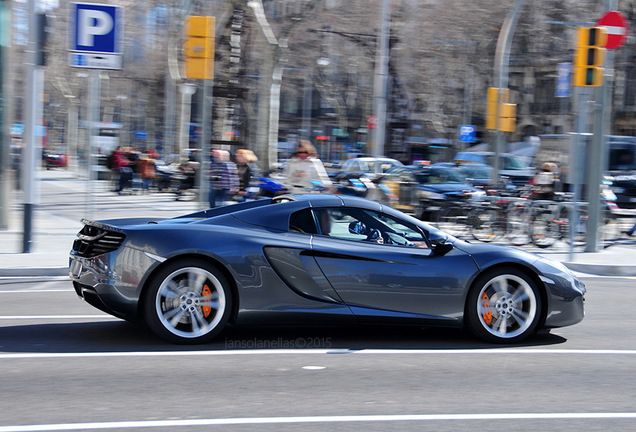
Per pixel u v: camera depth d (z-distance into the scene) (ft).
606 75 71.10
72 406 23.41
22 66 166.20
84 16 53.83
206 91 64.08
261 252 31.40
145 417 22.45
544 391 26.20
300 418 22.59
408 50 196.03
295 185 77.00
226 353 30.45
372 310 32.12
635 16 161.89
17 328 34.78
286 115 363.35
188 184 134.51
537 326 33.50
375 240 32.94
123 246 30.76
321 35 201.77
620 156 123.44
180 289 31.12
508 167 137.59
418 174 100.53
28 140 59.62
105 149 236.84
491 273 32.83
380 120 135.54
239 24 149.48
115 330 34.42
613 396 25.79
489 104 99.35
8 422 21.75
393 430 21.66
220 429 21.49
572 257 63.67
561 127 255.50
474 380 27.40
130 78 265.54
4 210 77.41
